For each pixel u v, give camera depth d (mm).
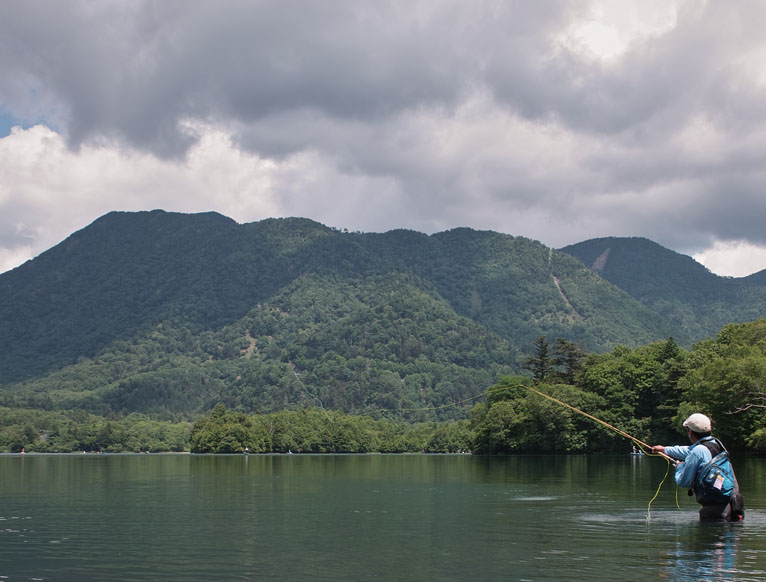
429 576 21469
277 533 31359
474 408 185250
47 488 62031
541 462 112562
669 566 21766
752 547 24500
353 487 61469
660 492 49750
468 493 53188
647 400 147375
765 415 93188
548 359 188000
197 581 21203
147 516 38750
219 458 190000
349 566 23250
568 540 27750
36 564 24250
